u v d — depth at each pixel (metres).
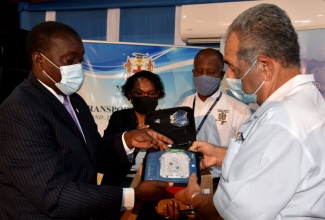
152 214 1.87
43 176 1.28
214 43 3.57
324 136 1.03
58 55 1.42
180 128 1.78
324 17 3.01
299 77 1.09
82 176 1.44
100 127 3.52
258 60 1.08
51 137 1.36
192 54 3.44
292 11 3.10
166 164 1.58
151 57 3.47
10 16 3.98
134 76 2.46
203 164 1.73
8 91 3.37
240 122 2.54
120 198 1.41
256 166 1.00
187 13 3.50
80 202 1.32
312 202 1.01
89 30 4.00
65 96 1.58
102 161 1.85
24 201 1.35
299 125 1.01
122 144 1.77
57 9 4.01
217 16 3.40
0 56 3.29
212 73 2.46
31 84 1.44
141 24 3.85
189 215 1.67
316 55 2.99
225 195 1.05
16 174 1.29
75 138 1.44
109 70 3.51
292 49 1.06
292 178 0.97
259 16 1.07
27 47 1.47
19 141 1.29
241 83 1.16
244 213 0.99
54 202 1.28
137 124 2.45
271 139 1.00
